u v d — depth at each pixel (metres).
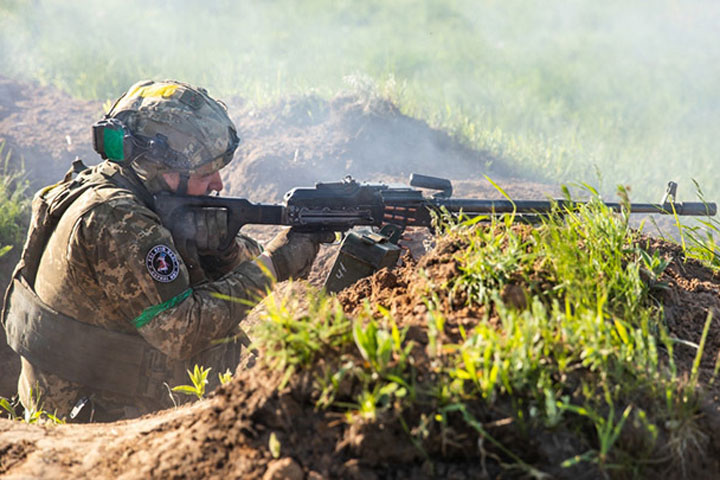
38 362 6.55
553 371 3.81
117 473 4.02
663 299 4.94
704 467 3.79
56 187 6.86
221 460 3.81
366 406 3.61
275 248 6.76
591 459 3.57
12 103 17.47
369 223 6.83
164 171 6.46
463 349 3.77
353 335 3.86
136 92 6.61
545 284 4.57
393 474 3.62
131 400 6.63
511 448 3.65
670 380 4.03
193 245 6.48
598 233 5.11
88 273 6.18
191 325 6.16
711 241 6.18
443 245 5.03
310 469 3.67
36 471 4.16
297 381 3.83
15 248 11.99
